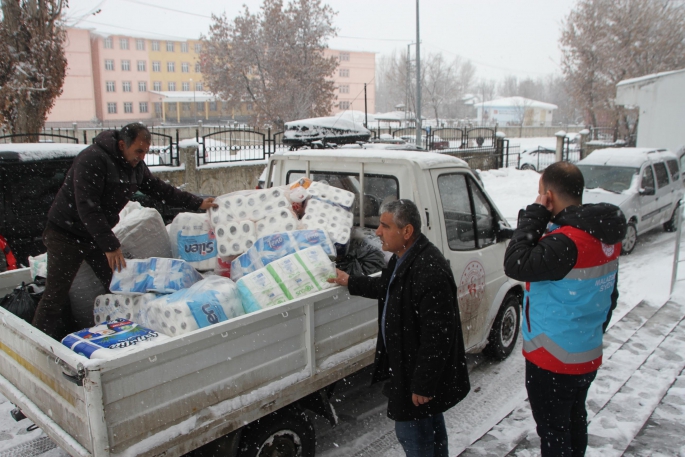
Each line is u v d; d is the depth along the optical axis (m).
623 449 3.58
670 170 10.84
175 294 2.89
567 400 2.84
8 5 10.89
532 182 17.69
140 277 3.03
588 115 28.00
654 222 10.09
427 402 2.80
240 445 2.86
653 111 11.69
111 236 3.09
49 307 3.35
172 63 59.66
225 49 26.62
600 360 2.89
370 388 4.55
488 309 4.66
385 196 4.19
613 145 22.34
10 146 5.95
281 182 4.84
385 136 20.00
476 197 4.54
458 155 20.23
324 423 4.01
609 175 9.98
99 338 2.53
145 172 3.76
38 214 5.93
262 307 2.98
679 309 6.38
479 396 4.41
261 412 2.81
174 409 2.44
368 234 4.11
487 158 21.59
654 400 4.25
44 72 11.37
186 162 13.07
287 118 26.50
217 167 13.76
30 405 2.78
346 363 3.30
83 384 2.19
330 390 3.41
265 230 3.58
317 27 26.78
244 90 27.22
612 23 25.81
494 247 4.70
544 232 2.98
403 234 2.79
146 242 3.59
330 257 3.41
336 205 3.92
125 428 2.27
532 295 2.89
